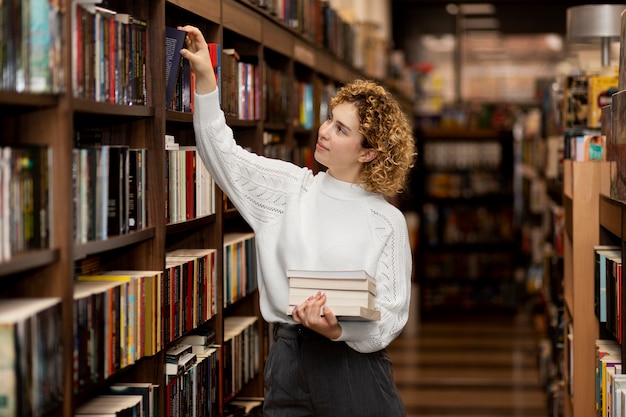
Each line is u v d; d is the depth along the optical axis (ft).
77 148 9.04
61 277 8.38
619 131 12.21
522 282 42.04
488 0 50.14
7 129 8.39
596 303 14.93
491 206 39.65
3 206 7.61
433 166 39.88
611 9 18.85
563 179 19.27
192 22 13.35
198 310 12.31
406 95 42.63
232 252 14.30
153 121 10.77
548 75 50.96
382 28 45.44
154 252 10.78
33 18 7.95
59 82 8.23
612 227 13.61
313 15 21.77
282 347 10.35
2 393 7.38
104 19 9.42
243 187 10.47
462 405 24.39
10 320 7.43
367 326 9.92
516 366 29.35
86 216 9.04
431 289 39.70
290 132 18.88
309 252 10.08
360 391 10.19
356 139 10.04
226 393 13.83
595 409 15.65
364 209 10.19
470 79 52.11
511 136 39.37
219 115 10.46
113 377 10.47
